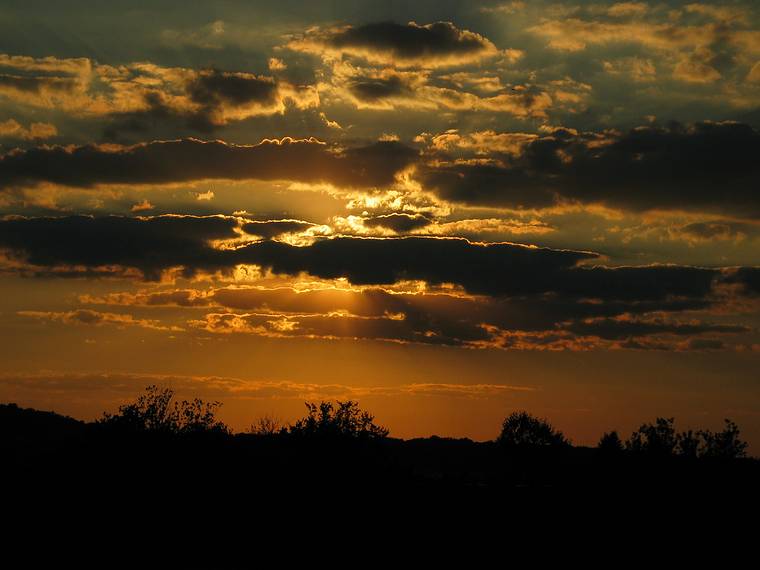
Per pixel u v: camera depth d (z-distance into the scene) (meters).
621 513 61.25
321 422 63.66
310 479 61.91
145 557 53.28
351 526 59.78
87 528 57.25
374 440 64.50
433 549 56.50
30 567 50.16
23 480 60.59
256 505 60.56
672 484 62.94
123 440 61.12
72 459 60.69
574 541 57.91
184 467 61.53
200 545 56.09
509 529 59.53
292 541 57.72
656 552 56.22
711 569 53.41
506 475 113.19
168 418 63.81
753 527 58.44
